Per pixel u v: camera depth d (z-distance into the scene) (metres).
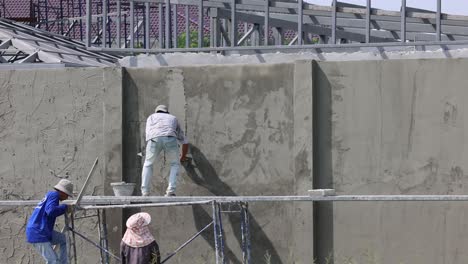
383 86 17.48
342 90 17.69
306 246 17.67
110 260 18.47
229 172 18.23
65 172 18.86
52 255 16.50
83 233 18.69
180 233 18.44
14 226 19.06
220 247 16.75
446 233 17.19
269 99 18.05
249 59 19.20
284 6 19.45
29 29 27.52
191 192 18.39
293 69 17.86
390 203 17.44
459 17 18.59
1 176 19.09
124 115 18.70
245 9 19.94
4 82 19.11
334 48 18.84
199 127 18.38
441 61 17.19
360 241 17.58
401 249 17.39
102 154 18.72
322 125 17.80
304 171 17.70
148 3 20.11
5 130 19.11
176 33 21.06
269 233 18.00
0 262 19.12
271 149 18.02
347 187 17.66
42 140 18.95
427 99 17.27
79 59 23.39
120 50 19.19
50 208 16.28
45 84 18.97
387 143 17.47
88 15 19.44
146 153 17.91
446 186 17.17
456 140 17.11
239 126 18.19
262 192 18.06
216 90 18.30
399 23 21.23
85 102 18.80
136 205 16.48
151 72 18.62
